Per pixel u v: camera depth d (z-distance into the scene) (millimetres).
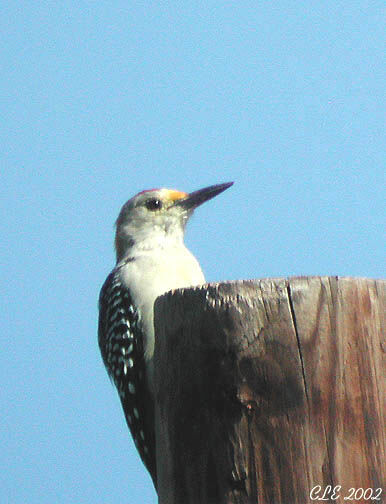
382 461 5867
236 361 5988
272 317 6000
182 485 6215
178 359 6324
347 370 5957
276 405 5891
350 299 6062
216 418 6062
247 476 5848
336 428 5848
